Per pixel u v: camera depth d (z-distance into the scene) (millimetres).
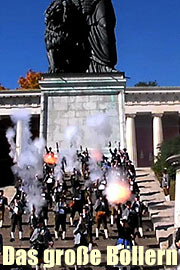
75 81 34250
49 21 36656
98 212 20906
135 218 20484
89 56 36406
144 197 28500
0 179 49250
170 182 31938
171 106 73375
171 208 25422
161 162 38688
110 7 37531
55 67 35656
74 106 33844
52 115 33719
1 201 23953
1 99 72188
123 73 34406
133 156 71250
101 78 34250
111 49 36312
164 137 76188
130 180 26594
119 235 16875
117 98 33906
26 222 23438
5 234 22078
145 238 20688
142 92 72938
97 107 33781
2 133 69562
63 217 20641
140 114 73688
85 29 36875
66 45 35812
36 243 16484
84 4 37219
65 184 27047
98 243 20000
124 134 33000
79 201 23266
